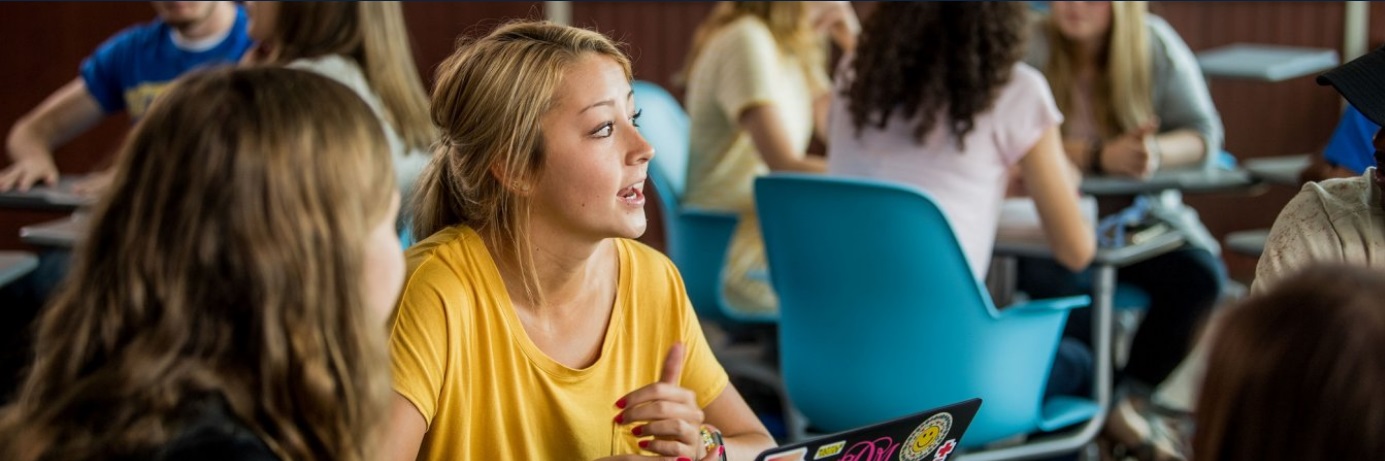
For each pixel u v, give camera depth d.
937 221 2.48
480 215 1.65
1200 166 3.41
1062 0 3.44
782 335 2.84
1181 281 3.31
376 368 1.19
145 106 3.63
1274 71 3.81
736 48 3.30
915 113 2.71
